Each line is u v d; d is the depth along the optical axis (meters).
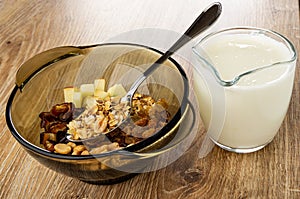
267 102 0.50
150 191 0.51
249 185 0.51
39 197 0.51
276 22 0.73
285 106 0.52
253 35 0.54
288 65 0.50
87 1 0.82
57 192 0.52
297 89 0.61
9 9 0.82
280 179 0.51
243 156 0.54
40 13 0.80
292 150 0.54
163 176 0.53
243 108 0.50
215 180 0.52
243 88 0.49
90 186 0.52
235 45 0.54
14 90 0.54
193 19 0.76
